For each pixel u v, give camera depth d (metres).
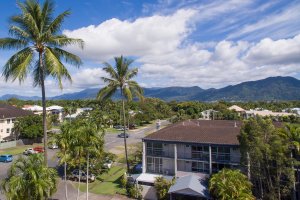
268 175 28.64
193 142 34.78
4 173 44.66
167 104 147.88
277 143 26.80
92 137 30.98
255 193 30.47
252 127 27.67
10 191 23.14
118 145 69.62
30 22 25.92
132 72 44.59
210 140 34.78
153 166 38.56
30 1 26.64
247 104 161.88
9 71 26.30
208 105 138.00
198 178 33.38
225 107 128.25
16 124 74.31
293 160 27.08
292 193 28.95
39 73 28.12
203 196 29.34
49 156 55.91
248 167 28.75
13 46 27.17
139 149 55.28
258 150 26.72
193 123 49.03
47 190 24.31
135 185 36.00
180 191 30.67
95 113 102.56
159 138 37.47
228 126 43.94
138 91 45.53
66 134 30.19
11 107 84.81
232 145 32.81
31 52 26.95
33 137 72.88
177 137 37.12
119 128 100.88
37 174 23.89
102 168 44.53
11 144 70.19
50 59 25.97
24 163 24.59
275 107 148.62
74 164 32.22
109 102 121.00
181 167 37.16
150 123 117.31
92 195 35.66
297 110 125.50
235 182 27.31
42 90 28.05
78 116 106.31
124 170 46.72
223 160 34.41
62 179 41.72
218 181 28.28
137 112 115.50
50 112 114.06
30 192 23.44
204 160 35.41
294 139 28.44
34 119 75.44
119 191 37.03
